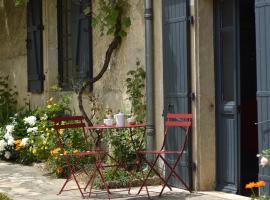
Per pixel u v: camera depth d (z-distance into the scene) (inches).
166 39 324.2
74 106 428.1
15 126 438.0
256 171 313.0
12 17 527.5
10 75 535.2
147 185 325.7
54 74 470.0
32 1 486.9
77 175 347.6
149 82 339.0
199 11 307.1
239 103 299.9
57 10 462.9
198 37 307.3
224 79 308.5
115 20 372.5
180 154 297.9
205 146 308.5
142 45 354.6
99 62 402.3
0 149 432.8
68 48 451.8
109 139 360.8
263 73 261.0
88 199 296.4
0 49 551.2
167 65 323.9
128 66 368.5
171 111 321.4
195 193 303.4
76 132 380.5
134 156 350.3
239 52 300.2
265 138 260.4
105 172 335.0
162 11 327.3
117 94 380.2
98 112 399.5
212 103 309.9
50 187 331.6
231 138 302.5
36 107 486.6
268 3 257.9
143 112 351.6
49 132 393.4
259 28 262.7
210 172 309.9
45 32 474.3
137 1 358.3
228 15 305.1
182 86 313.1
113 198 297.4
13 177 366.0
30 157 416.8
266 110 259.8
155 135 339.3
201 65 307.4
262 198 246.5
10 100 528.4
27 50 497.4
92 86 406.9
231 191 301.9
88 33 410.3
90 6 406.0
